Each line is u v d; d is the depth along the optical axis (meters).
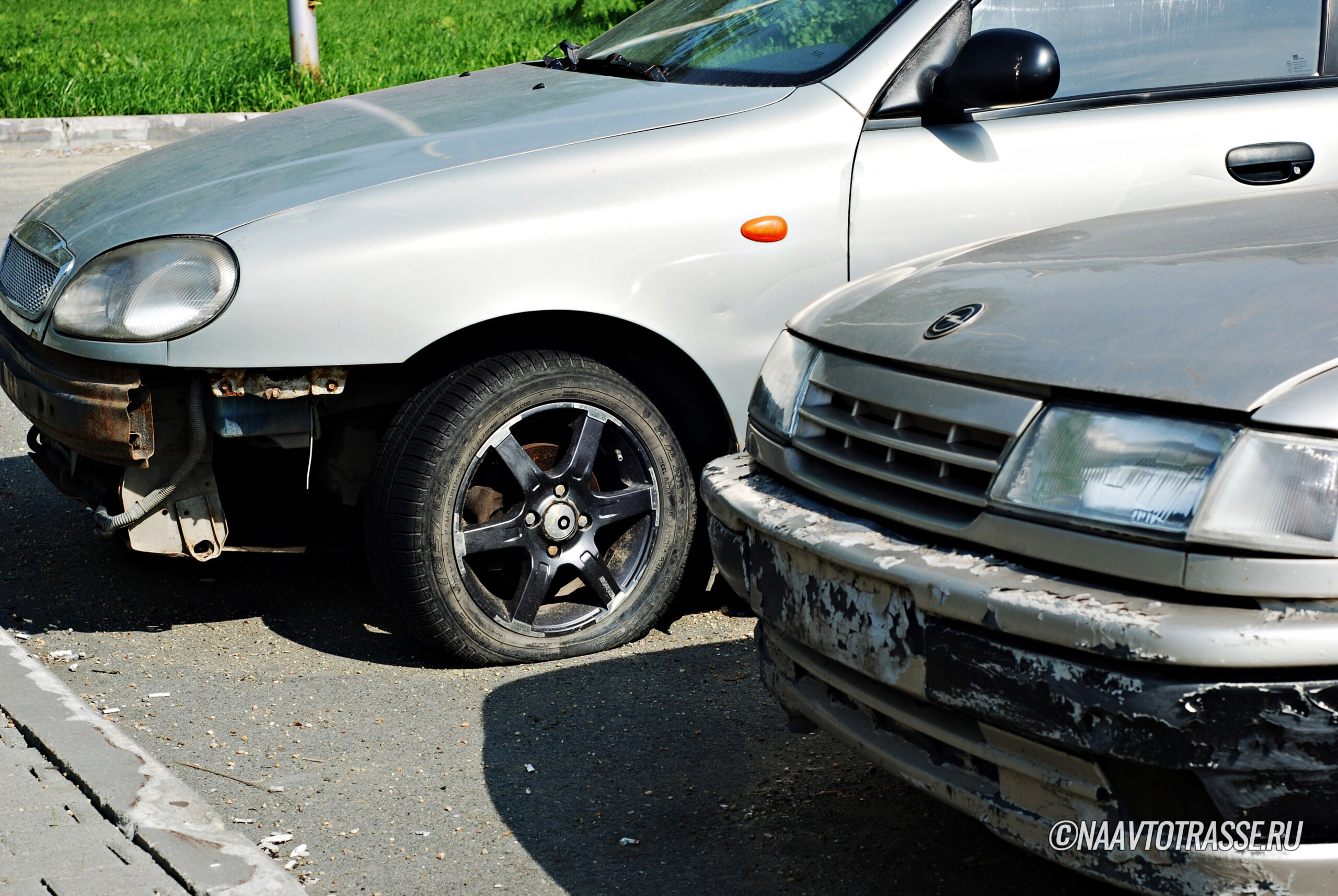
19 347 3.35
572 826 2.61
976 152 3.38
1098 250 2.34
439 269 3.03
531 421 3.27
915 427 2.09
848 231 3.30
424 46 15.32
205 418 3.08
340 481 3.34
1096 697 1.71
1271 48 3.62
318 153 3.43
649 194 3.18
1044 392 1.91
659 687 3.22
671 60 3.83
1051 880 2.40
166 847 2.24
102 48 15.32
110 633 3.52
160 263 3.00
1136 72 3.54
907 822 2.61
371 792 2.72
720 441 3.47
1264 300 1.91
